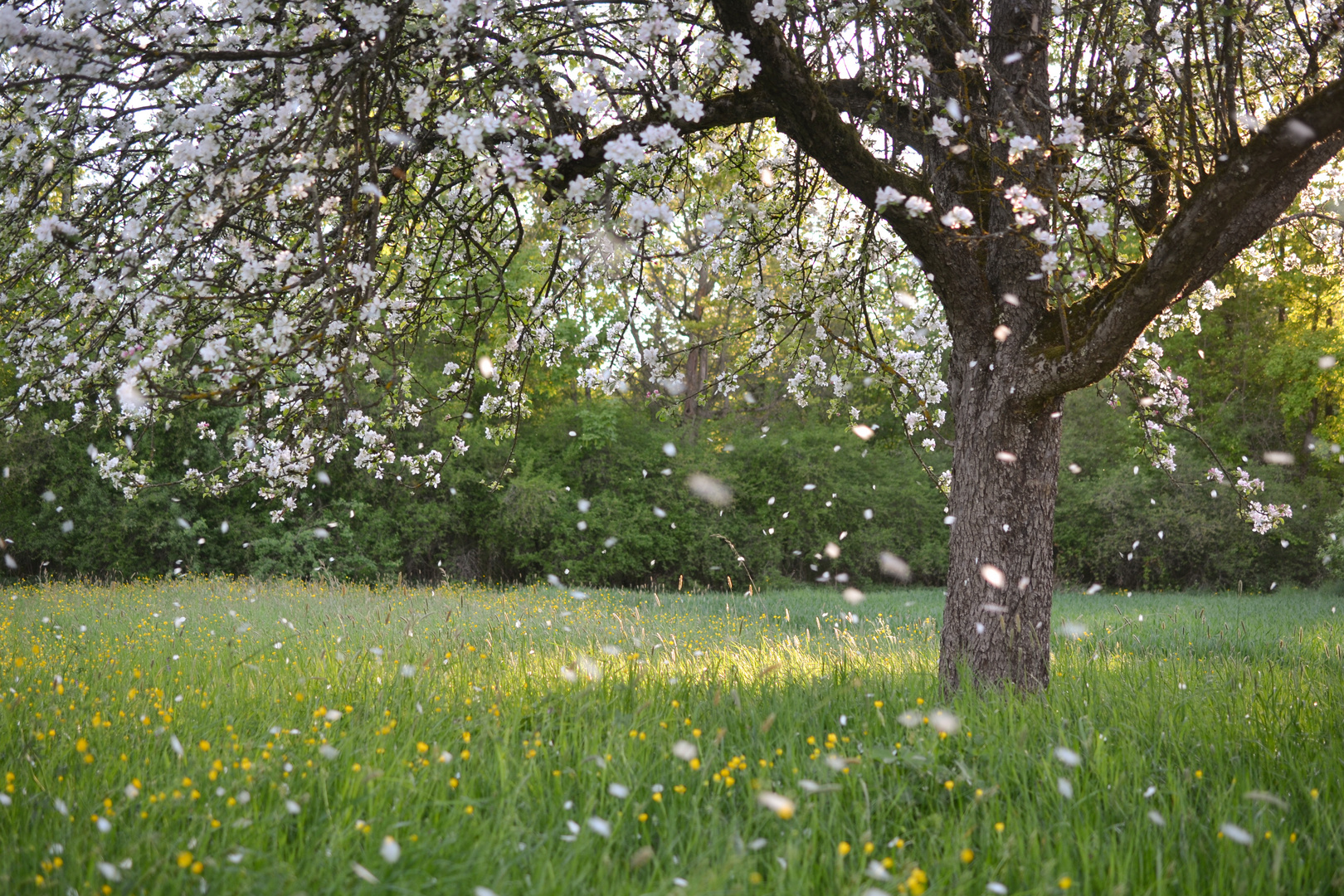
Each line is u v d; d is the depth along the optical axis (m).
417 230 5.42
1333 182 6.55
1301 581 23.84
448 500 23.45
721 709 4.21
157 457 21.08
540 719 4.16
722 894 2.38
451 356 19.92
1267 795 2.61
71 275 3.98
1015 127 4.77
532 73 3.89
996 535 5.01
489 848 2.72
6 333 4.40
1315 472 25.42
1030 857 2.75
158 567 21.77
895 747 3.63
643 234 4.35
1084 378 4.68
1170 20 4.35
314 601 12.90
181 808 2.96
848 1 4.12
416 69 4.31
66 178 4.11
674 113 3.44
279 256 3.42
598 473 24.69
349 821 2.91
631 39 4.05
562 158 3.51
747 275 6.50
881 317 6.62
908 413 6.54
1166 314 6.75
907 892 2.45
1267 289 23.00
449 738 3.83
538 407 24.89
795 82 4.26
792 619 13.16
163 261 3.88
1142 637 9.90
